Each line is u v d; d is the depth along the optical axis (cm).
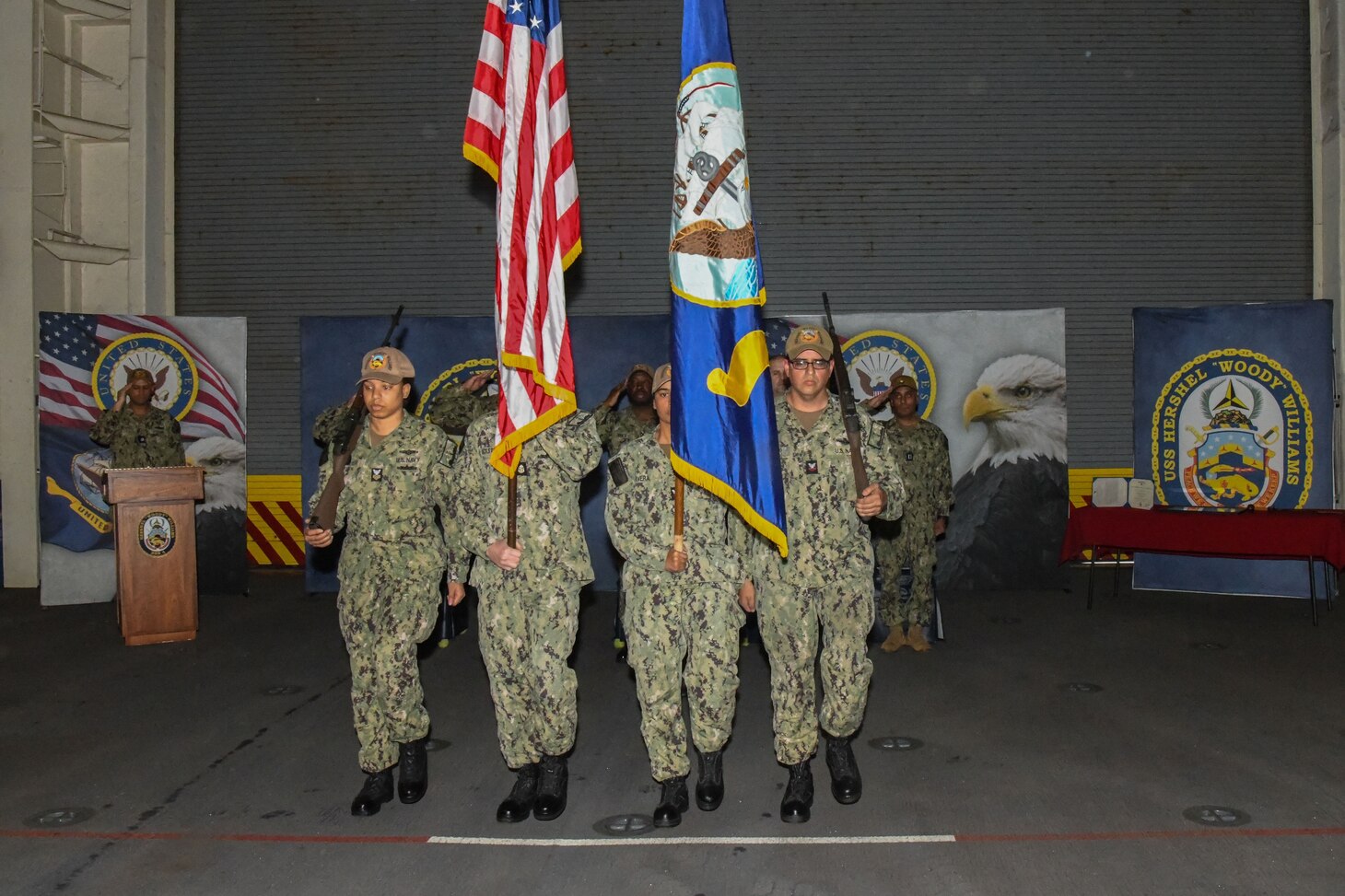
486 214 1045
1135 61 1033
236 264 1057
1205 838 394
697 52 413
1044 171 1033
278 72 1055
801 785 418
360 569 413
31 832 414
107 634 780
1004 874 366
